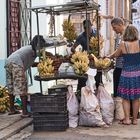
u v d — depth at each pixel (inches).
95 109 356.8
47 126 346.9
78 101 371.9
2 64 464.8
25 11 526.9
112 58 391.9
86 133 338.6
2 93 422.3
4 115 402.0
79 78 359.9
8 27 475.2
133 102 369.1
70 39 412.5
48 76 353.1
